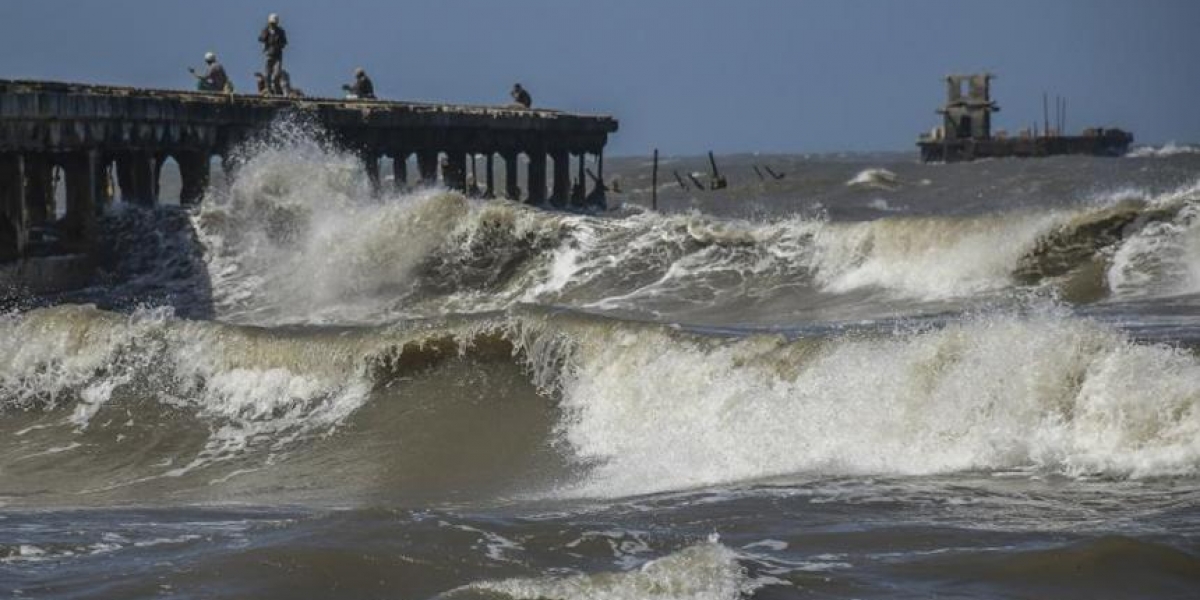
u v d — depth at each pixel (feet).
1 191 269.03
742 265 240.73
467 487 147.54
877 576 101.71
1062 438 129.49
